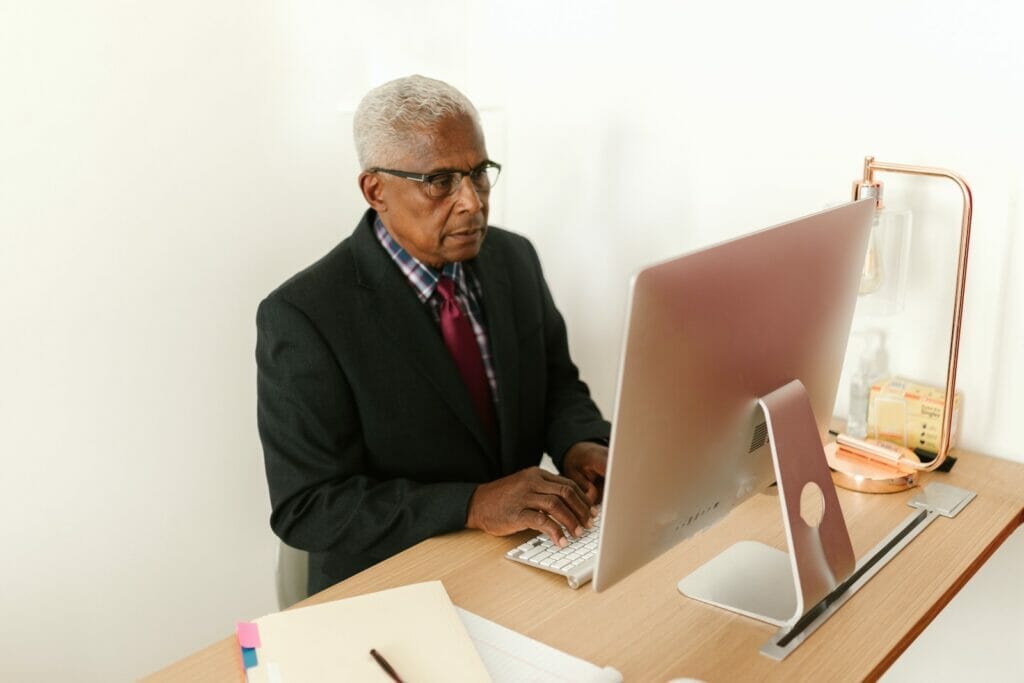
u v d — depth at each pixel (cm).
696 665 117
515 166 239
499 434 180
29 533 204
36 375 199
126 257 207
